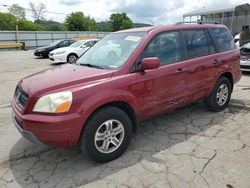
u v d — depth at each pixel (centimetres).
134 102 337
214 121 454
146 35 370
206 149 354
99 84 306
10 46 3125
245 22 2447
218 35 483
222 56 472
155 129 427
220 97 493
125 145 341
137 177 296
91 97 295
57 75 333
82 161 336
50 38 3766
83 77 312
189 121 457
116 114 321
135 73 339
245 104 539
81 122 289
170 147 363
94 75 318
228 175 294
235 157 331
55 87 292
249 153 340
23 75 1048
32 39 3569
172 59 391
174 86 387
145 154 346
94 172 310
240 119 460
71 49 1423
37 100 284
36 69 1246
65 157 348
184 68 397
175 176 295
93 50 429
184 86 404
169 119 468
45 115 280
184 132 412
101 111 308
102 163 328
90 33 4288
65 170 317
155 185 281
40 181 297
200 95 444
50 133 278
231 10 2159
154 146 368
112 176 301
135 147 366
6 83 863
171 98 388
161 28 389
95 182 291
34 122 279
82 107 288
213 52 462
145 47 358
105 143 322
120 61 349
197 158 331
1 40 3272
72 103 283
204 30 456
